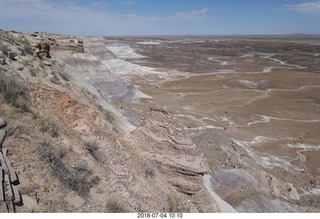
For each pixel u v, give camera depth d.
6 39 18.34
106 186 9.30
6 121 9.02
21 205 6.64
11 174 7.18
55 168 8.22
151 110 14.73
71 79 22.44
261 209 15.99
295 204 17.69
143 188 10.72
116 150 11.22
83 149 10.10
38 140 8.98
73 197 7.91
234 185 17.45
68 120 11.29
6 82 10.88
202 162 13.68
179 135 13.95
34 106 10.77
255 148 28.78
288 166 25.73
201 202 12.70
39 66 18.34
